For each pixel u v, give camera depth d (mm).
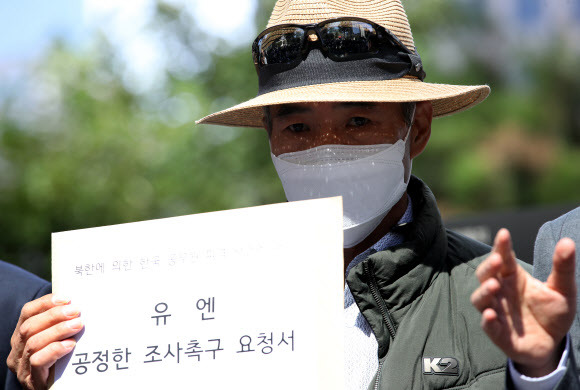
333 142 2104
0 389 2430
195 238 1929
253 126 2680
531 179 14703
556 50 15617
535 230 3219
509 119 14992
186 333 1889
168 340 1896
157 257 1945
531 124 15023
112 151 10508
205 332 1877
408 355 1896
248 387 1822
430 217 2072
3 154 10633
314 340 1805
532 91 15531
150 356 1898
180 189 10336
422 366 1884
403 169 2178
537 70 15500
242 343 1849
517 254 3209
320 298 1818
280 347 1824
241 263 1887
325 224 1846
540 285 1516
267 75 2186
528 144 14828
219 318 1875
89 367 1927
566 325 1510
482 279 1500
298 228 1863
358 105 2090
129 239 1970
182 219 1947
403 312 1971
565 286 1489
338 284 1810
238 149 10461
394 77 2117
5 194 10367
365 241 2186
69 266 1992
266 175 10344
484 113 15031
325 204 1853
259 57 2205
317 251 1841
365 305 1975
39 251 10352
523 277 1523
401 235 2145
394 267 1975
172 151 10523
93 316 1951
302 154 2131
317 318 1812
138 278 1947
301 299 1833
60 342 1932
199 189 10305
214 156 10578
